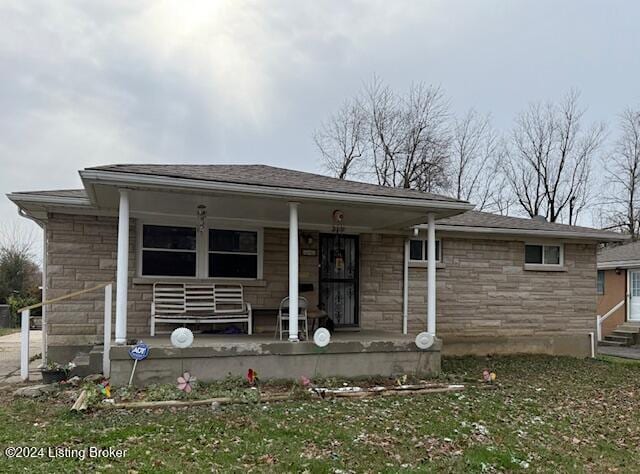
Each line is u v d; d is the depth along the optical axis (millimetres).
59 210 8898
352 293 11203
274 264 10305
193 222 9680
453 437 5344
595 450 5219
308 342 7910
